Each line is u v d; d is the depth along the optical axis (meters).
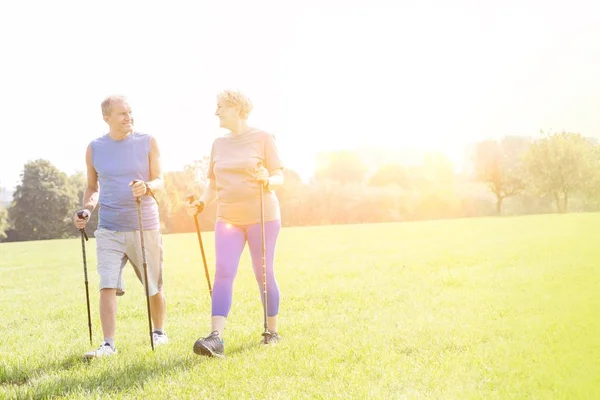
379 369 3.90
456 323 5.29
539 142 45.88
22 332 6.37
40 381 4.05
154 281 5.24
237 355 4.49
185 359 4.46
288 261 13.36
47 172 65.19
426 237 20.23
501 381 3.59
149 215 5.16
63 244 32.78
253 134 5.02
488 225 25.92
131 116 5.19
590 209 43.38
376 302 6.95
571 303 5.89
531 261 10.44
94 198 5.26
